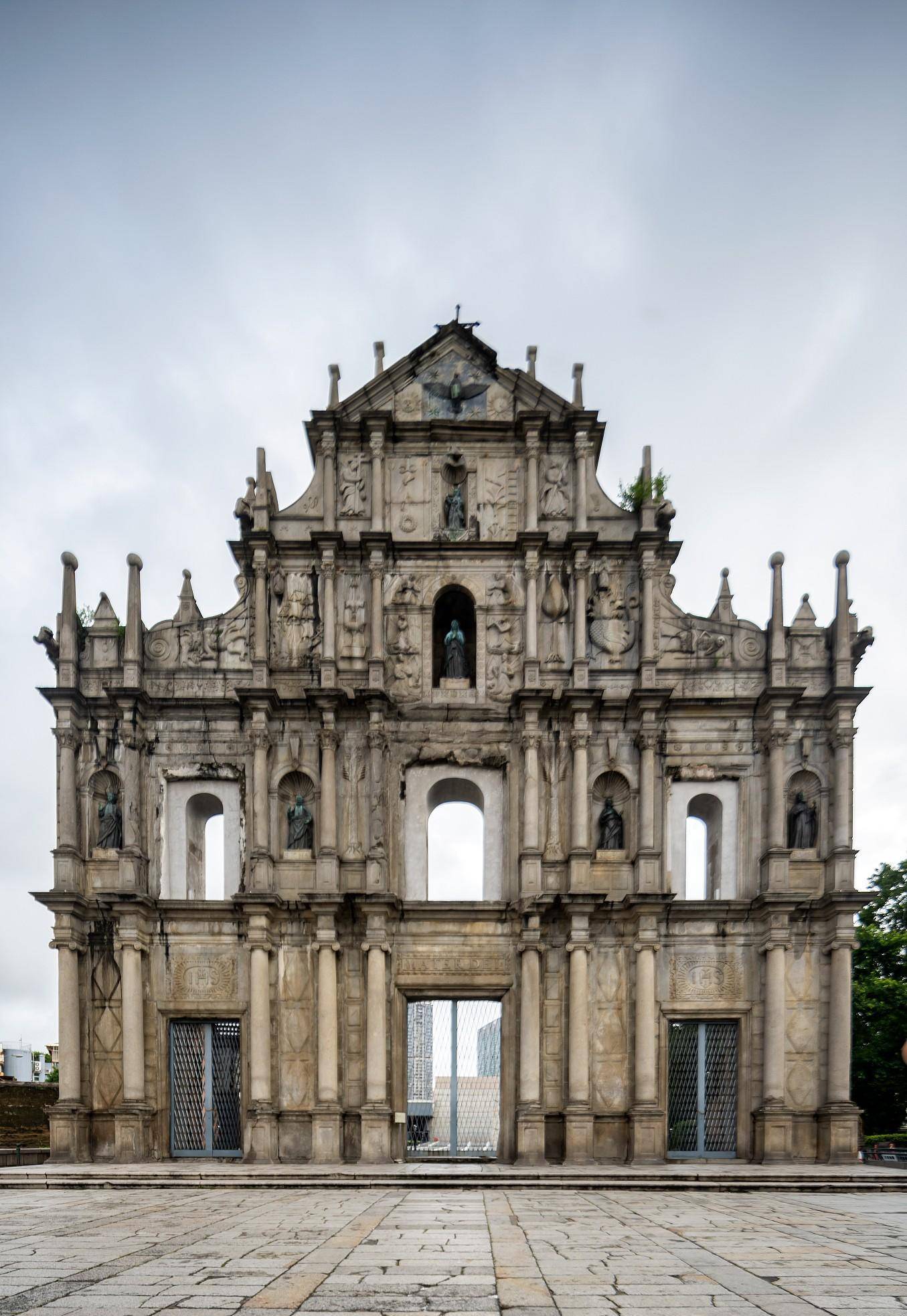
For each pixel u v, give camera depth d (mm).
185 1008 33344
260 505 36094
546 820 34531
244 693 34125
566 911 33062
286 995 33406
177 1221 20734
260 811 33969
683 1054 33562
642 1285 14102
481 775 35500
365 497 36844
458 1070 33875
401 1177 28156
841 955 32812
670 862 34719
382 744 34469
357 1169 29781
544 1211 22641
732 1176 28375
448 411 37562
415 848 34938
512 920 33875
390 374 37500
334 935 33031
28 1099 45812
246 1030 33156
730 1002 33438
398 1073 33156
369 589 35969
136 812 34219
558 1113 32594
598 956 33781
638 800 34562
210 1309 12617
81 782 34688
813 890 34312
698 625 36031
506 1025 33406
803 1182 28000
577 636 35188
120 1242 17875
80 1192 27031
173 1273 14859
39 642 35312
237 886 34562
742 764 35062
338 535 35500
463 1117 33594
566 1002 33281
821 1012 33250
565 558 36219
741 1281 14469
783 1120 32000
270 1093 32438
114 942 33562
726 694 35469
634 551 36188
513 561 36312
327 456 36781
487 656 35875
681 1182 27781
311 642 35875
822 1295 13570
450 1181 27859
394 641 35875
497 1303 12992
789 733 34906
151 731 35312
